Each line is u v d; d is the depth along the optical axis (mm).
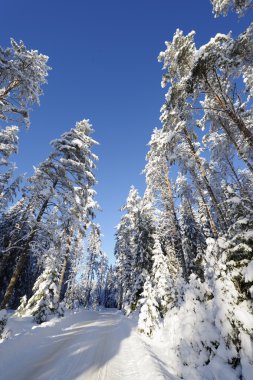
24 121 13070
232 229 7805
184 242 28875
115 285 63188
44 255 15211
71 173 18156
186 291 8797
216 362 5773
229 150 17328
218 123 15648
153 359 7160
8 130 19984
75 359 7500
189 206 26828
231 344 5648
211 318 6773
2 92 13133
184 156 17062
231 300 6008
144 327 12445
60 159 16875
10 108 12492
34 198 15016
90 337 11602
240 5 10188
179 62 14633
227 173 18828
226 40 11492
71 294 36156
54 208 16422
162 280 15719
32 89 12734
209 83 13195
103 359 7555
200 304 7469
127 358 7766
